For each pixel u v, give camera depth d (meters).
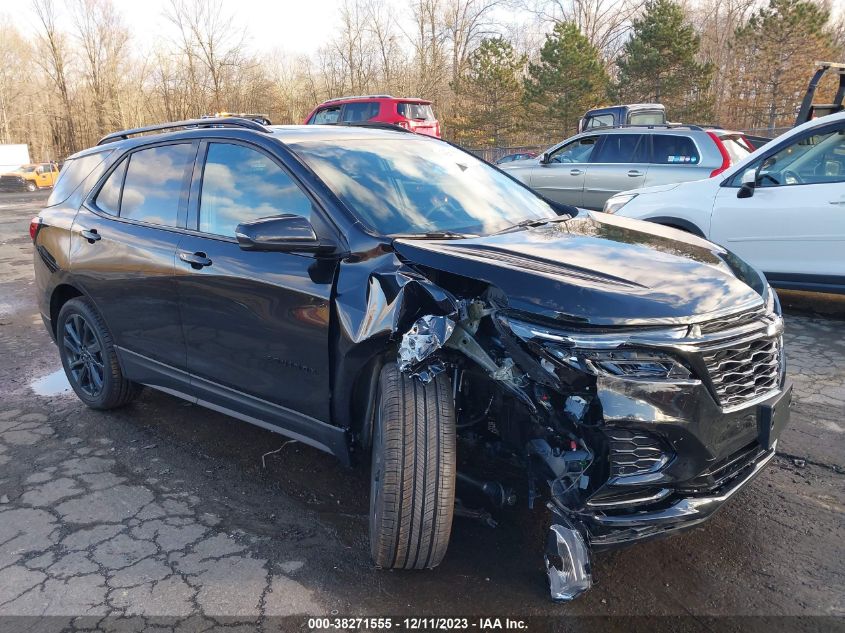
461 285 2.69
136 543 3.01
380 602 2.62
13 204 24.05
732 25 42.34
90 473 3.67
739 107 37.06
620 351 2.28
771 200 6.11
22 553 2.96
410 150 3.87
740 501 3.27
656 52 30.78
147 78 58.59
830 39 33.75
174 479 3.59
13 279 9.07
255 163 3.46
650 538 2.42
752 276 2.93
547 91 32.62
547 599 2.62
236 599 2.64
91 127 62.38
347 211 3.05
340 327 2.82
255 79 52.75
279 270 3.09
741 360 2.49
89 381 4.49
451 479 2.54
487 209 3.54
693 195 6.69
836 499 3.27
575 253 2.81
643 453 2.34
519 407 2.62
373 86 46.19
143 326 3.86
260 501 3.36
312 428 3.09
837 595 2.61
